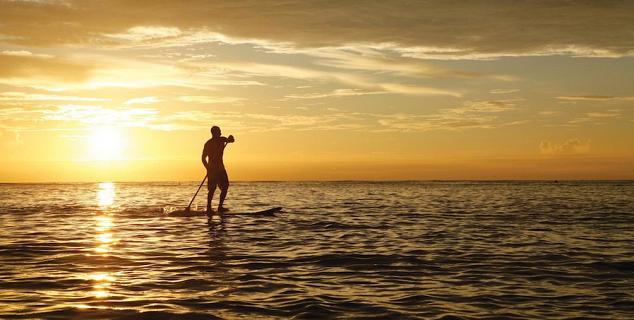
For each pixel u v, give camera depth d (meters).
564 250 13.05
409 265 11.15
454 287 9.25
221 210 21.89
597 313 7.73
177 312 7.64
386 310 7.82
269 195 40.75
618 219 20.66
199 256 12.11
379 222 19.17
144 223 18.59
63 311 7.66
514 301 8.35
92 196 40.19
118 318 7.36
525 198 36.72
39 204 29.66
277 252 12.64
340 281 9.68
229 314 7.56
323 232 16.23
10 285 9.23
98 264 11.17
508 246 13.63
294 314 7.58
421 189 57.72
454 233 16.11
